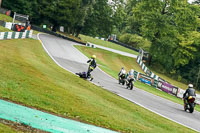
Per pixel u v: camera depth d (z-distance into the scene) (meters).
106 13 96.25
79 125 10.05
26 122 8.67
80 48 69.38
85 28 98.44
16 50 30.92
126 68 63.62
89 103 14.23
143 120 14.54
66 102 12.77
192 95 23.25
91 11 92.44
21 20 77.75
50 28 97.06
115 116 13.17
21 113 9.34
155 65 85.19
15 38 43.81
